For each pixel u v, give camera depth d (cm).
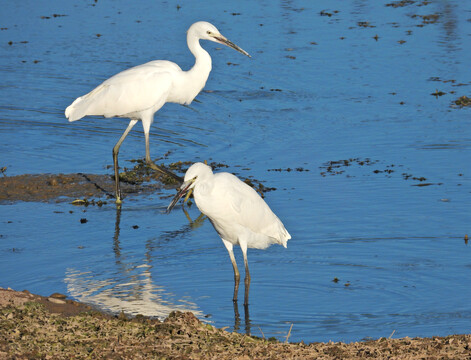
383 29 3111
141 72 1583
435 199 1514
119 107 1568
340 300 1088
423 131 1966
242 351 860
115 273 1192
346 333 977
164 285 1148
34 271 1196
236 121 2083
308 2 3700
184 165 1767
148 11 3447
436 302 1076
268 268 1214
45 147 1895
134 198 1595
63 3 3678
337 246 1290
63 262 1236
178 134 2005
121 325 934
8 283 1148
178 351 850
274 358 839
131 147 1919
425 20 3284
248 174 1686
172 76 1591
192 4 3600
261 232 1138
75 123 2089
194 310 1057
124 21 3241
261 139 1939
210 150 1873
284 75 2497
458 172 1677
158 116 2145
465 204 1484
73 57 2681
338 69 2556
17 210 1499
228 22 3206
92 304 1061
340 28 3127
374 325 1002
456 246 1283
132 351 843
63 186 1644
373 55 2723
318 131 1988
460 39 2944
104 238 1356
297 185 1609
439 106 2177
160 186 1677
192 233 1388
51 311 986
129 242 1336
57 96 2280
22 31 3088
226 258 1264
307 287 1137
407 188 1580
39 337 878
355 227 1372
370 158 1781
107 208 1526
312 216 1428
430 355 848
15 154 1836
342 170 1703
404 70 2542
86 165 1786
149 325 942
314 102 2230
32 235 1365
